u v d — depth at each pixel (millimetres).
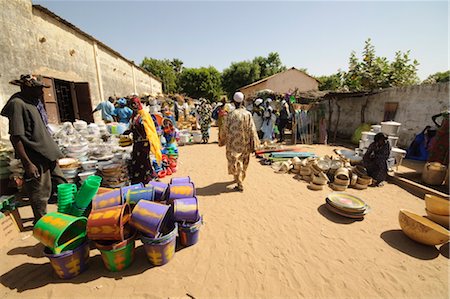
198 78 50156
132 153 4812
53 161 3416
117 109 8562
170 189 3268
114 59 14258
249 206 4391
